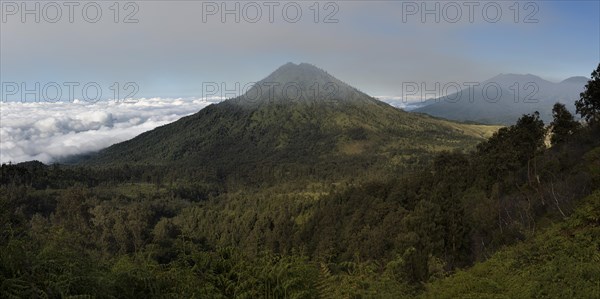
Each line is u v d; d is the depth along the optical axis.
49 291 5.50
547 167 32.62
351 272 9.88
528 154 33.94
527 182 33.69
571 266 9.82
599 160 26.78
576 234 13.43
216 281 8.43
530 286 9.09
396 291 9.26
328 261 10.45
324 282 8.84
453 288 10.56
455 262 26.88
